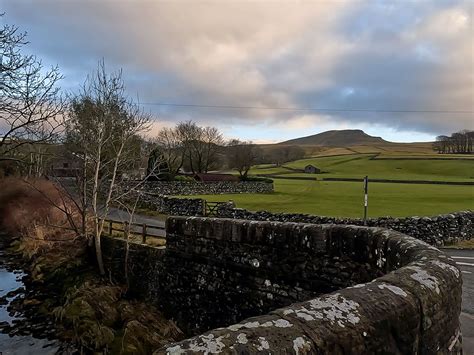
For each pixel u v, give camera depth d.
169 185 36.56
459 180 50.66
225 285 8.14
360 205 25.06
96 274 14.28
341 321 2.72
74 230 16.73
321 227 6.18
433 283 3.51
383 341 2.87
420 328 3.22
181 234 9.70
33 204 23.75
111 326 10.58
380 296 3.09
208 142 55.09
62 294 13.54
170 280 10.22
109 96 17.14
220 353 2.23
